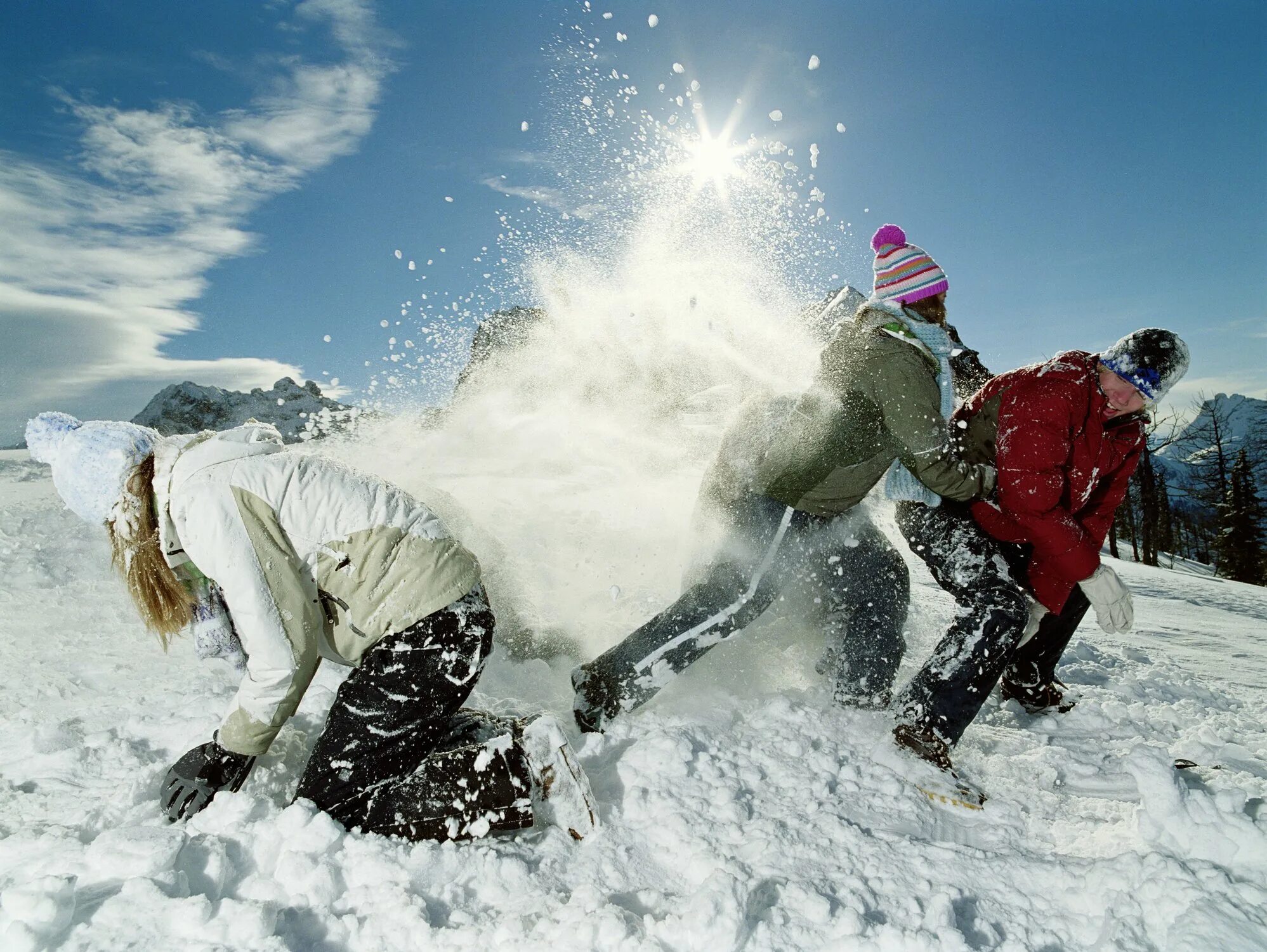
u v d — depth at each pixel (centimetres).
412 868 205
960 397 354
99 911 179
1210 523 4709
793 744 277
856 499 297
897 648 305
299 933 184
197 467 207
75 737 268
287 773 247
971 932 196
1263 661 565
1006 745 319
